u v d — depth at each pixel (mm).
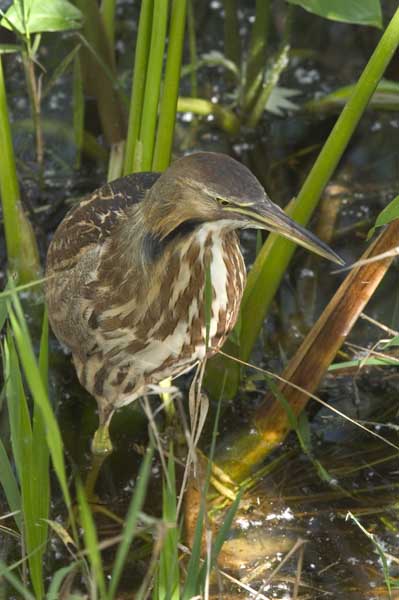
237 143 8961
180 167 5262
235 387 6785
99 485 6379
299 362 6336
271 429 6543
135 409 6891
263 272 6398
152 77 6398
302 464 6438
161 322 5746
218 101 9273
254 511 6121
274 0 9703
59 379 7098
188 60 9680
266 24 8711
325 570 5691
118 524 6094
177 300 5668
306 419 6625
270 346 7312
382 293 7629
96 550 3799
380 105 8164
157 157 6715
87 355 6105
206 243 5484
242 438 6582
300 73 9508
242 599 5504
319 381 6371
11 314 4113
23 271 7406
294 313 7582
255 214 5121
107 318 5820
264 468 6430
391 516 6051
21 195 8117
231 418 6730
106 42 8469
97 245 5930
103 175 8672
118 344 5891
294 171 8727
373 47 9430
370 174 8633
